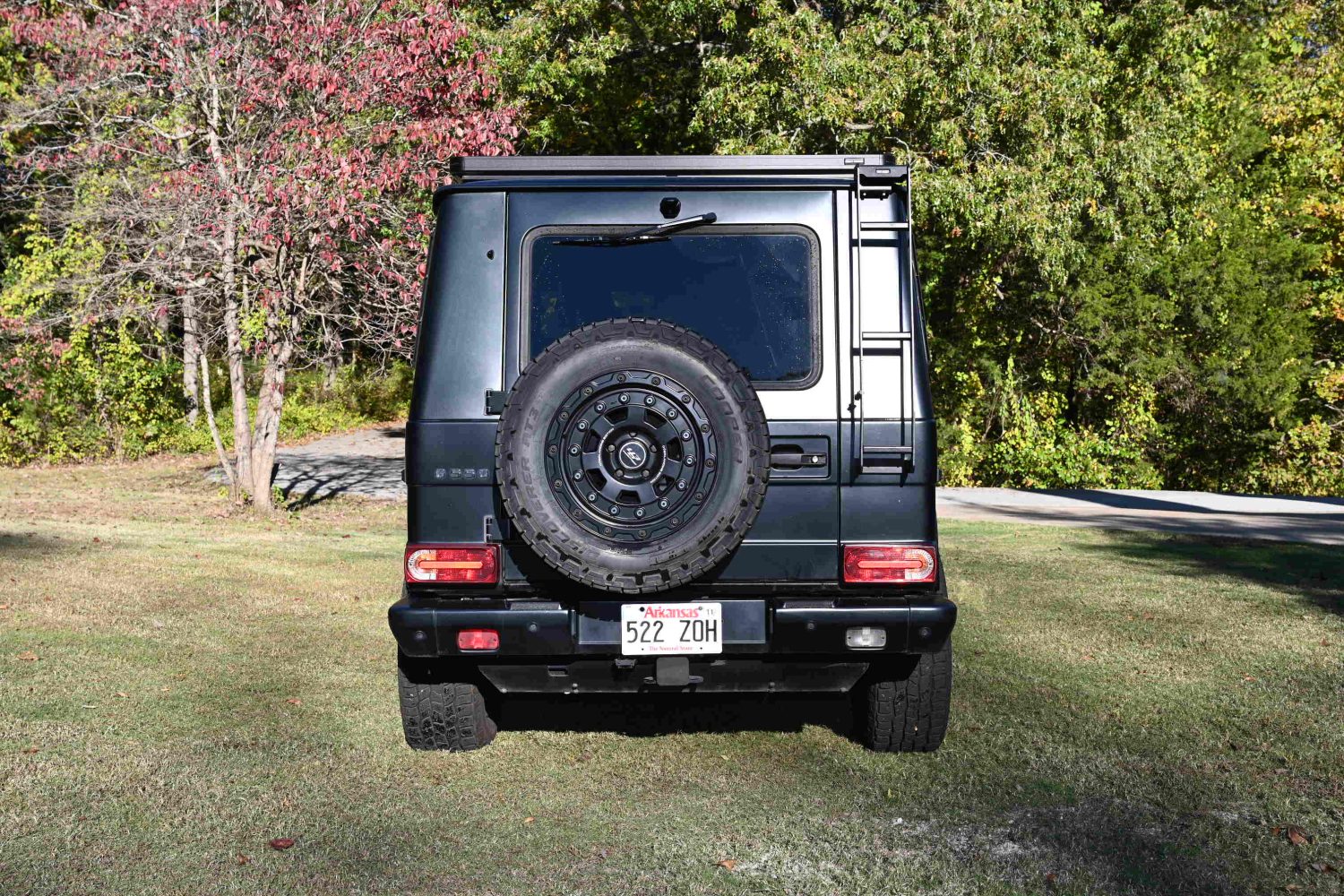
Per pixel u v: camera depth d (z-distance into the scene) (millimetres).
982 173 18453
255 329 14617
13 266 22156
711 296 4695
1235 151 27172
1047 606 8734
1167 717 5727
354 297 14461
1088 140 20594
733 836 4156
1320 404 28906
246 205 13219
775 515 4590
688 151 23734
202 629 7773
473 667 5012
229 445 25203
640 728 5625
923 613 4500
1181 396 26219
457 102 13922
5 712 5688
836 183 4719
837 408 4617
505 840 4125
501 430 4285
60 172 18844
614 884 3738
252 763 4965
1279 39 30172
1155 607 8695
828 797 4578
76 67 15891
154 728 5477
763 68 18156
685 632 4543
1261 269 26500
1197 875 3787
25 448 22828
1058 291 24297
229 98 13711
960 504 17031
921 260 24594
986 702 6027
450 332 4660
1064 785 4715
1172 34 20609
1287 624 8062
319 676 6527
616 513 4262
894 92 17531
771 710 5969
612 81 22688
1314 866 3854
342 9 13633
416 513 4605
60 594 8914
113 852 3977
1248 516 15297
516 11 21000
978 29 17703
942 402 26188
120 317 16062
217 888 3691
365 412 32625
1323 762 4996
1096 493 19297
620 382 4250
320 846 4059
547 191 4715
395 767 4953
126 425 23859
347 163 12609
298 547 12117
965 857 3945
